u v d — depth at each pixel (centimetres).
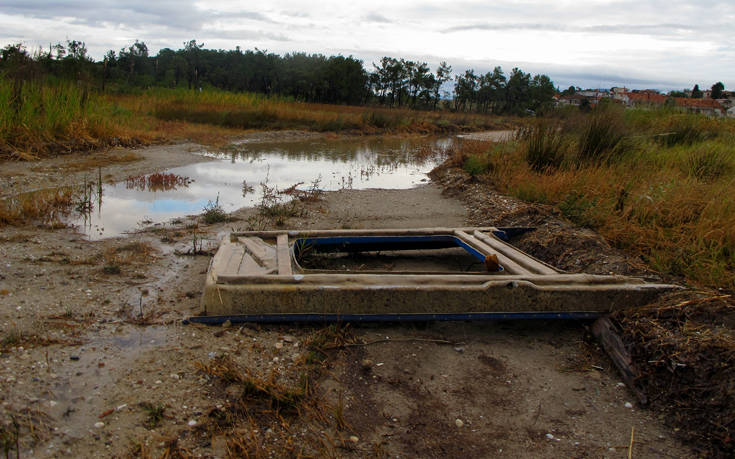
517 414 306
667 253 486
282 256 436
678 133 1229
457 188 934
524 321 419
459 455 270
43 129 1109
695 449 276
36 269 455
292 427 279
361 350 361
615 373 353
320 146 1742
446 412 304
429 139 2234
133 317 381
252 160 1304
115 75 4122
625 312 382
